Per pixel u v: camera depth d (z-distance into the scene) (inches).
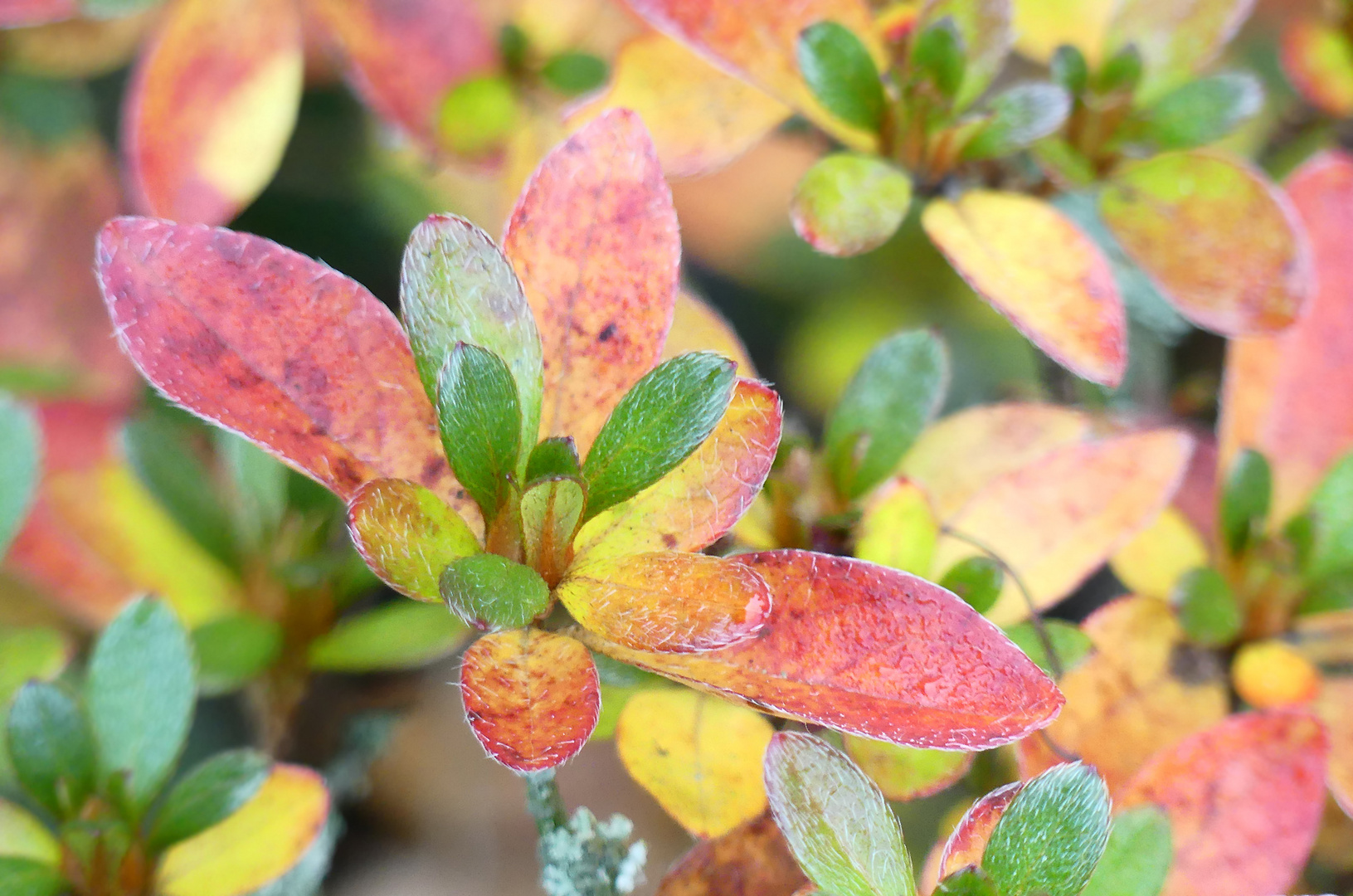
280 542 10.1
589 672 8.7
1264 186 9.9
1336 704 9.8
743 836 9.2
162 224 8.8
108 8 10.7
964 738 8.7
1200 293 9.9
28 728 9.2
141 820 9.3
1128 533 9.6
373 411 8.9
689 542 8.9
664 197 9.0
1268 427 10.2
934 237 9.7
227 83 10.7
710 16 9.9
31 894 9.2
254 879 9.3
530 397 8.8
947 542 9.6
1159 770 9.3
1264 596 9.8
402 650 9.9
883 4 10.6
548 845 9.3
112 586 10.2
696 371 8.6
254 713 10.7
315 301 8.9
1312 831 9.2
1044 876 8.6
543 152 10.7
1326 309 10.2
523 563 8.8
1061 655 9.4
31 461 9.5
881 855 8.7
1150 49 10.2
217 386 8.8
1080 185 9.9
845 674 8.8
